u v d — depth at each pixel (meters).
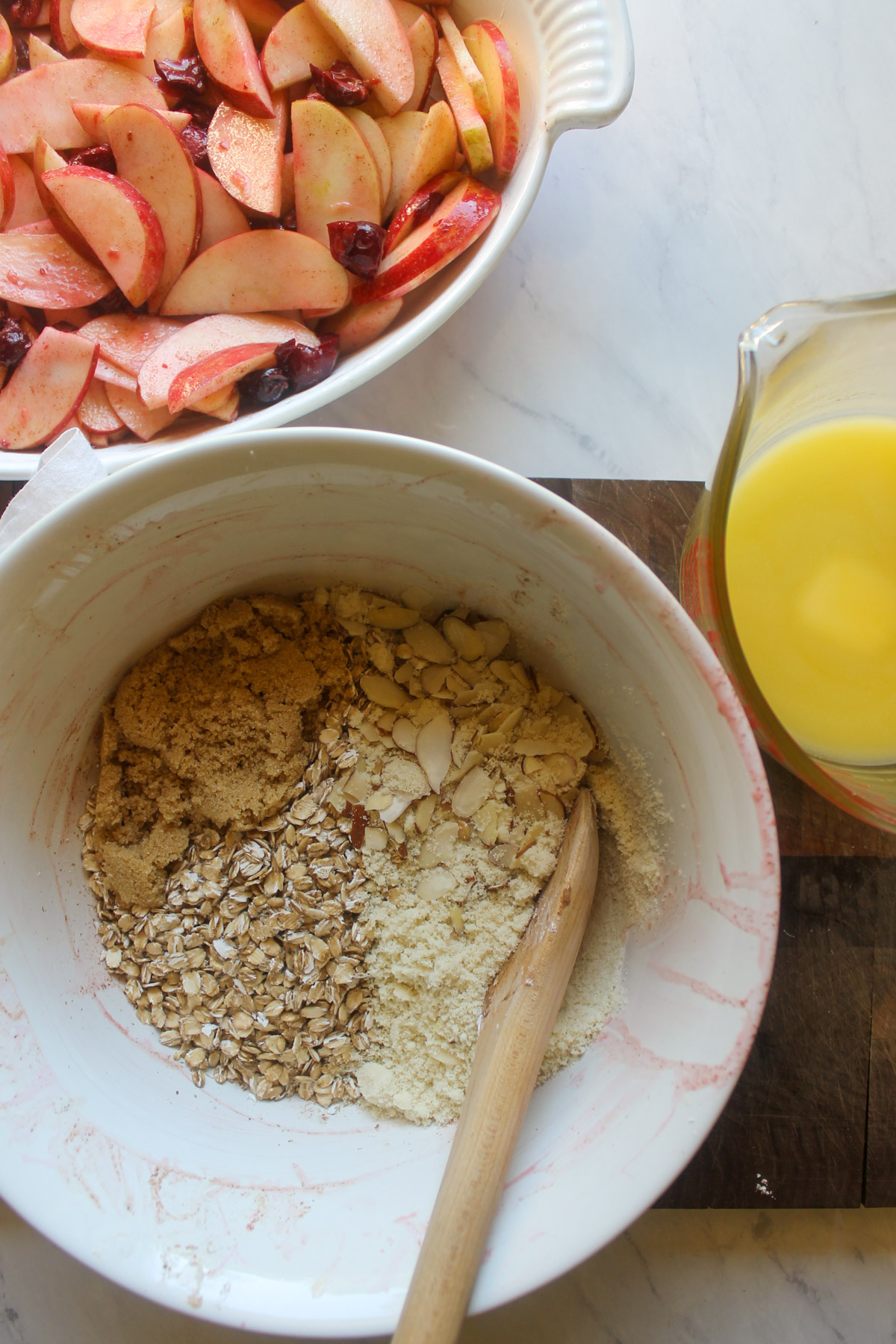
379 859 0.56
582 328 0.66
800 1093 0.61
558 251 0.66
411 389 0.65
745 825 0.50
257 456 0.50
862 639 0.60
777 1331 0.62
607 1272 0.62
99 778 0.57
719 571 0.53
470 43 0.63
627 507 0.63
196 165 0.63
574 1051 0.55
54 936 0.55
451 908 0.56
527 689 0.58
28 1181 0.50
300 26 0.62
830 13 0.67
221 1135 0.54
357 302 0.63
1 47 0.63
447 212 0.62
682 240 0.66
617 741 0.56
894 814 0.56
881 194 0.66
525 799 0.56
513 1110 0.52
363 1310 0.50
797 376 0.57
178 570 0.54
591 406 0.65
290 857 0.56
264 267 0.62
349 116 0.63
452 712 0.57
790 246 0.66
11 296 0.62
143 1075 0.55
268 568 0.56
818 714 0.61
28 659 0.52
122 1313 0.62
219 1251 0.51
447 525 0.53
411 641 0.58
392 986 0.56
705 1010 0.51
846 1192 0.61
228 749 0.56
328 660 0.57
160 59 0.63
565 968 0.54
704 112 0.66
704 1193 0.61
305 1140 0.55
